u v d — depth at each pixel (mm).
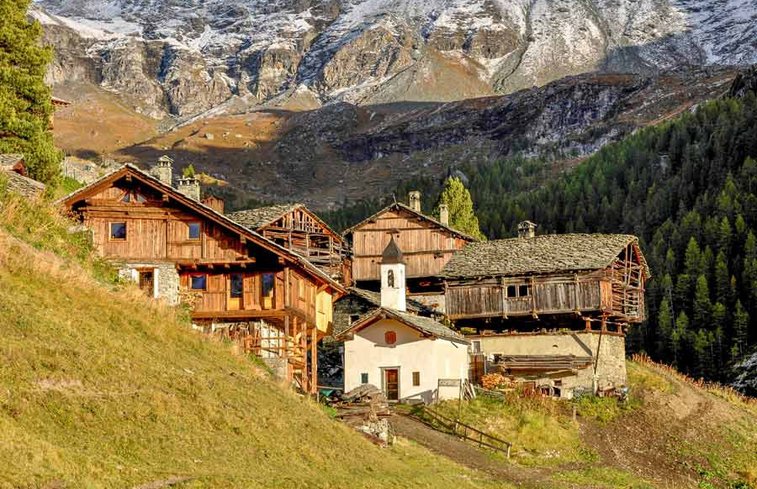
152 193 54750
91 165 93312
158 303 44562
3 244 38594
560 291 73688
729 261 126062
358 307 76250
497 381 67500
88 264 45844
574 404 67625
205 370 38875
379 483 35781
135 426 30109
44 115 66438
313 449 36469
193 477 28000
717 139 167000
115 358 34125
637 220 158250
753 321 113062
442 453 50531
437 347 62875
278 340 54844
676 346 110375
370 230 92625
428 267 90625
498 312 75125
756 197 136375
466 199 107875
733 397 81562
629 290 78438
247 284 54688
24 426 26578
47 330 33531
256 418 36000
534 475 51062
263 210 77688
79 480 24828
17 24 67188
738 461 64000
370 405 48500
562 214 174500
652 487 53812
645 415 68188
